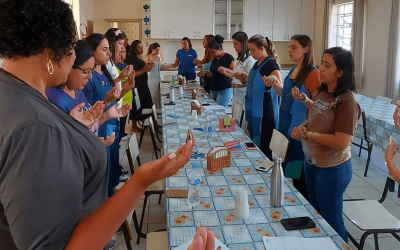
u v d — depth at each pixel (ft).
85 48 6.13
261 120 12.07
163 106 14.28
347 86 6.35
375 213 7.23
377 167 13.85
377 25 20.94
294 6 27.78
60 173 2.08
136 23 29.68
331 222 6.89
